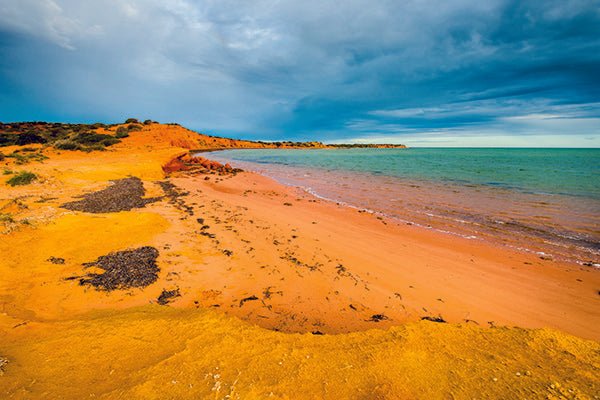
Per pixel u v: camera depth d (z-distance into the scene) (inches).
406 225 456.1
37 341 135.0
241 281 252.4
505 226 450.3
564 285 273.6
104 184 606.5
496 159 2119.8
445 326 157.1
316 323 202.4
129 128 2127.2
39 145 1245.7
